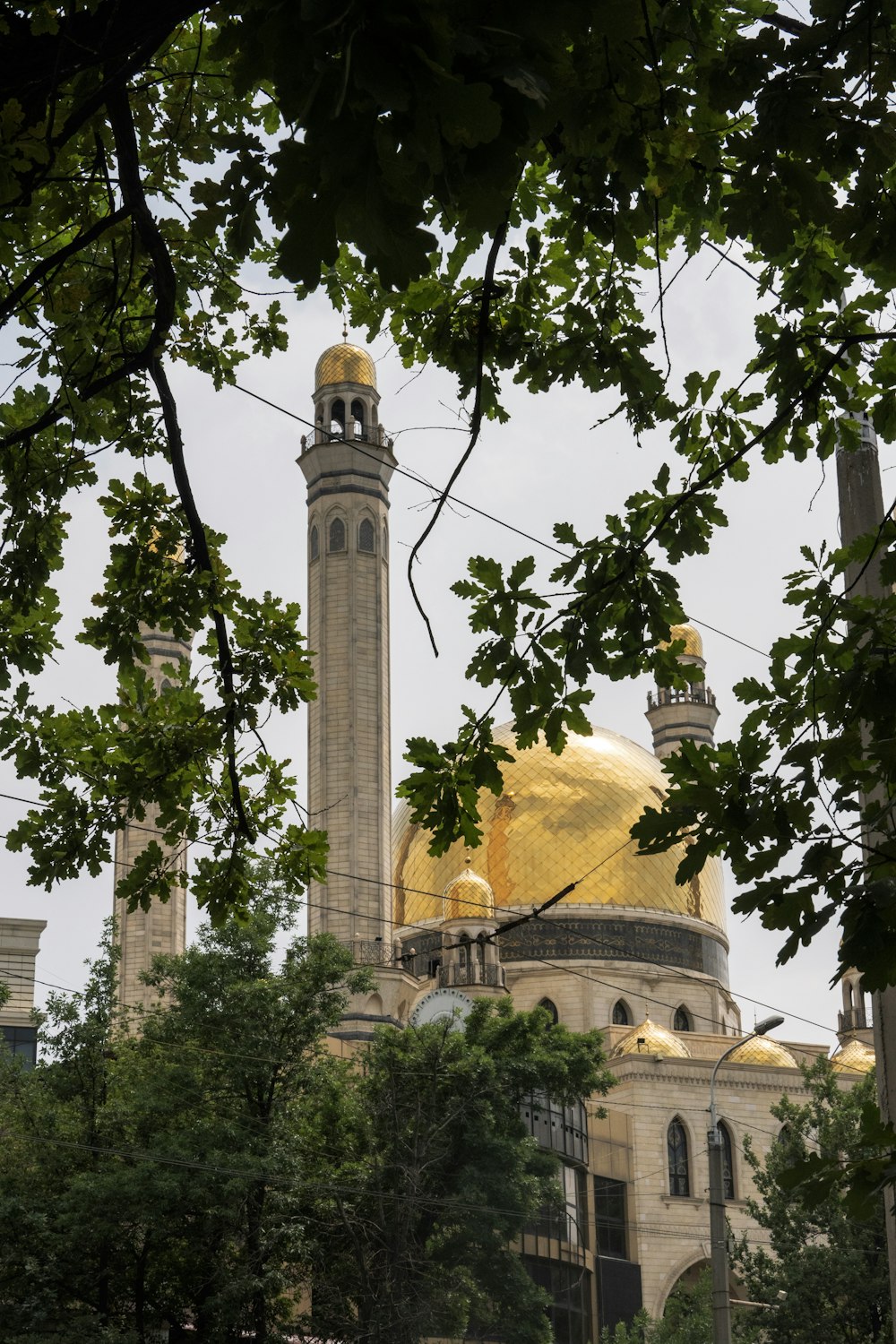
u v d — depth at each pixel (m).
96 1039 65.25
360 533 134.00
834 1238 88.38
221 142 11.67
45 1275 60.84
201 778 22.14
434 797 16.30
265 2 8.69
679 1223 127.12
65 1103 65.69
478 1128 72.31
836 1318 86.38
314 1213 67.94
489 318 19.14
